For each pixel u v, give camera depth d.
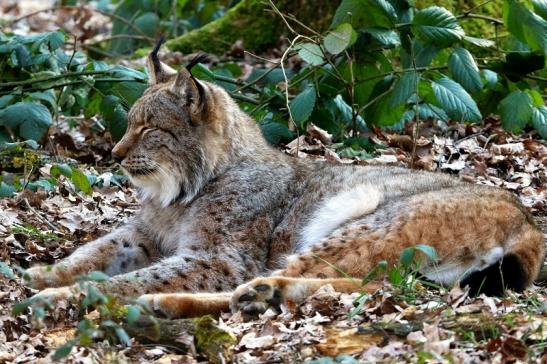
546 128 14.11
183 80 11.16
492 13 17.39
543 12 14.24
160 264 10.31
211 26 19.61
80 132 16.19
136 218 11.49
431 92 14.40
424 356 7.43
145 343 8.52
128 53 21.33
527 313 8.49
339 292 9.44
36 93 14.99
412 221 9.84
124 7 21.89
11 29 25.30
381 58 14.70
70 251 11.58
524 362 7.52
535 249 9.77
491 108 15.34
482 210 9.88
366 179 10.79
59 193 13.22
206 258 10.48
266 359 8.05
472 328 8.11
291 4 18.95
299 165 11.41
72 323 9.28
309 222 10.72
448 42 13.86
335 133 14.69
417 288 9.31
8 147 13.01
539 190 13.07
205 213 10.87
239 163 11.23
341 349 8.11
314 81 14.52
